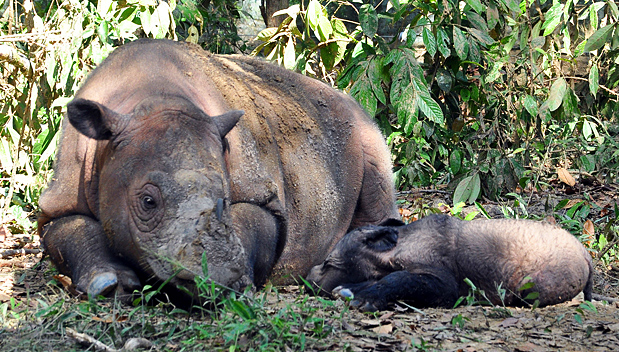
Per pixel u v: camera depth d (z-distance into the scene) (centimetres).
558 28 1005
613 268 661
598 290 586
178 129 423
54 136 782
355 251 530
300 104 626
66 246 471
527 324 437
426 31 891
